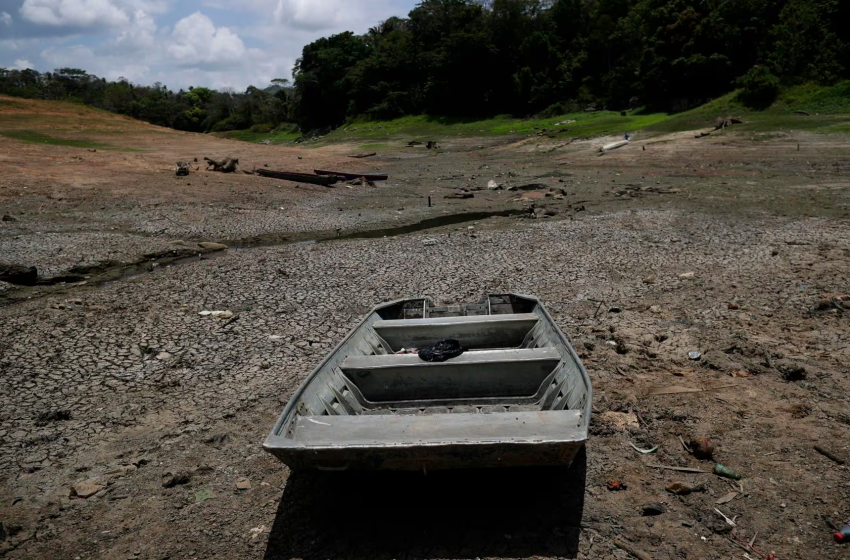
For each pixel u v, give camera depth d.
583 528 4.35
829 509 4.37
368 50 87.31
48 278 11.85
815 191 19.12
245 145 43.28
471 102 66.50
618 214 17.03
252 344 8.37
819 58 39.06
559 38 65.06
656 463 5.12
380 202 21.11
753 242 13.11
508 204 19.86
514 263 12.29
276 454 4.02
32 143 34.12
